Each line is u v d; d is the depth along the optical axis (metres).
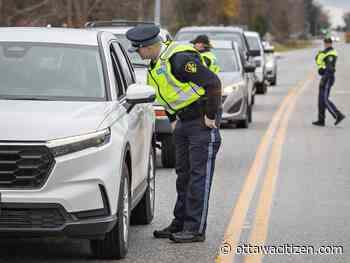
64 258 10.73
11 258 10.70
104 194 9.97
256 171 18.09
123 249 10.66
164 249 11.24
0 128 9.73
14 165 9.63
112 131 10.24
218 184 16.41
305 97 41.81
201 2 89.62
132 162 11.19
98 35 12.08
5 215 9.69
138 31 11.50
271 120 29.89
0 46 11.72
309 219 13.14
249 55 33.62
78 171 9.77
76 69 11.43
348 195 15.24
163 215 13.54
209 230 12.41
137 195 11.76
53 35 11.96
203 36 18.36
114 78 11.52
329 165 18.98
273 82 51.72
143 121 12.20
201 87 11.43
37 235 9.73
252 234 12.12
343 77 58.34
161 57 11.51
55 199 9.66
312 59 99.69
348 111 33.38
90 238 10.02
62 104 10.63
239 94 26.41
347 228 12.51
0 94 10.99
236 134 25.28
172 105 11.55
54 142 9.69
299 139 24.06
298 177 17.28
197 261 10.60
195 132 11.54
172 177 17.44
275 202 14.55
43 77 11.29
